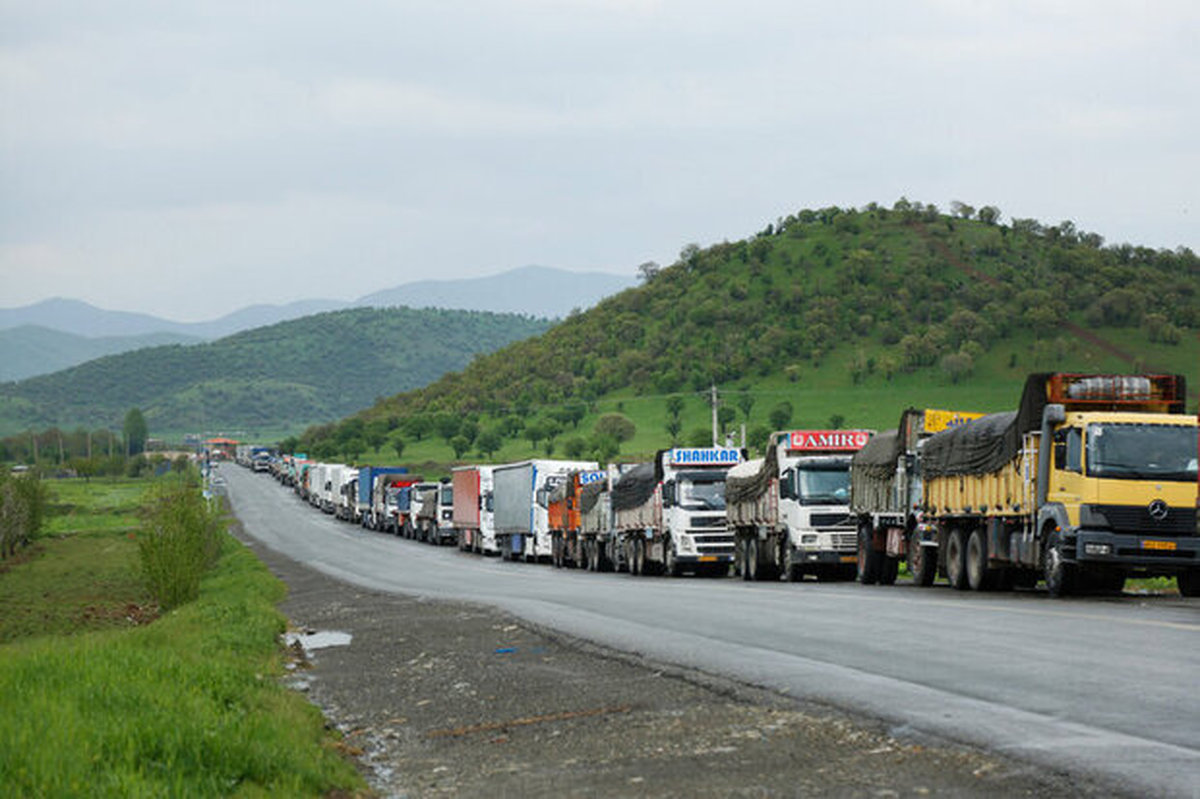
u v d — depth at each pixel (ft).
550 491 249.34
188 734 40.93
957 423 136.26
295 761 41.37
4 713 41.75
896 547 139.54
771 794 37.14
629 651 77.00
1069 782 35.96
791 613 96.89
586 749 47.11
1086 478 102.89
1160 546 101.96
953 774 38.17
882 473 140.87
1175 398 108.99
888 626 82.12
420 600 143.64
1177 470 102.68
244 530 438.81
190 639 88.33
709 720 50.88
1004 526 116.26
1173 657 59.93
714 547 181.47
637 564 198.39
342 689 72.90
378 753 50.93
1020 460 111.75
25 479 351.67
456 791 41.57
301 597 169.07
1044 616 84.33
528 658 79.82
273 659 85.66
